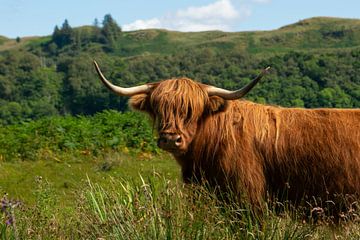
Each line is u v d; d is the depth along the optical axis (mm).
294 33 145750
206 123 6512
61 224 6242
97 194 6824
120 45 171375
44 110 57656
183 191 6211
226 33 179375
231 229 5891
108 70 67812
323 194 6348
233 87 54250
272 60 50906
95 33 167500
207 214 5602
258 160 6441
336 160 6312
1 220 5770
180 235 5285
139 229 5379
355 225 6082
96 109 58531
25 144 15539
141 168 13469
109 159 14438
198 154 6523
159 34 181000
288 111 6645
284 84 43625
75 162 14867
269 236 5660
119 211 5883
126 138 16922
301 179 6391
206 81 58375
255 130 6500
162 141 6246
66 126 17453
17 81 69375
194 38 177625
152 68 66625
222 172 6410
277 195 6480
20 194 11500
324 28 146875
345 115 6531
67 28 164625
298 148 6387
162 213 5410
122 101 56688
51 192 8375
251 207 6285
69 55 152625
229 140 6441
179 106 6309
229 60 66000
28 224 5836
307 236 5730
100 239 5387
